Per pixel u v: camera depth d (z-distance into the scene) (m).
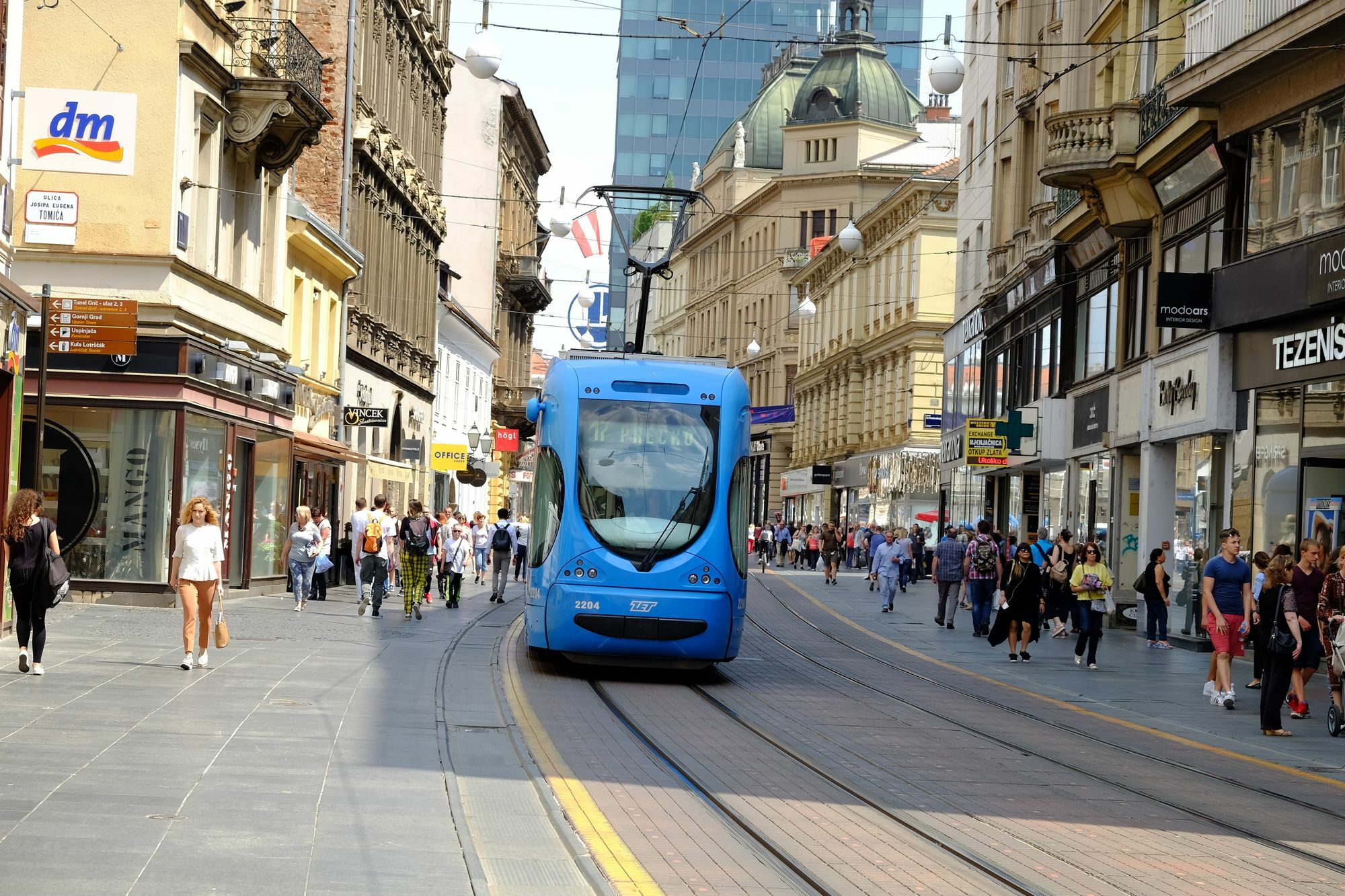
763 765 12.55
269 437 31.83
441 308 55.28
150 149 25.81
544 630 19.02
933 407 65.06
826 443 81.69
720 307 109.44
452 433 58.97
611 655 18.81
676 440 19.31
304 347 36.12
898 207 68.31
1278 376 24.83
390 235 46.78
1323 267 22.73
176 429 26.08
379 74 43.41
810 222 93.50
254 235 31.02
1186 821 10.73
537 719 14.90
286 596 31.92
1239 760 14.02
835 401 80.12
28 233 22.78
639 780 11.46
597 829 9.52
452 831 8.98
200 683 15.54
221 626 17.23
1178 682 21.36
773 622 31.53
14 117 20.16
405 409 49.66
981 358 49.41
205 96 26.95
